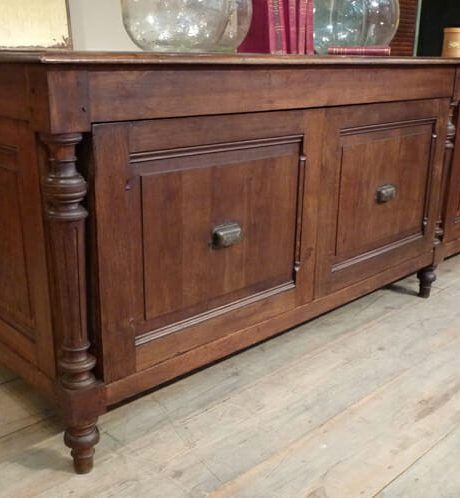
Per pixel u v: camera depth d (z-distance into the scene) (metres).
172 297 1.03
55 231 0.86
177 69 0.90
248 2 1.23
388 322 1.53
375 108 1.30
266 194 1.13
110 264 0.92
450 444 1.06
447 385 1.25
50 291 0.93
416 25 2.34
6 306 1.08
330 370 1.30
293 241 1.22
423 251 1.61
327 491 0.94
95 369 0.97
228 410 1.15
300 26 1.30
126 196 0.91
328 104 1.17
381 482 0.96
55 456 1.02
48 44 1.36
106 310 0.93
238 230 1.08
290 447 1.05
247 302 1.17
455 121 1.58
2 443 1.04
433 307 1.63
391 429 1.10
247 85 1.01
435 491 0.95
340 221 1.31
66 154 0.82
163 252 0.99
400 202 1.48
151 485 0.95
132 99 0.86
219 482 0.96
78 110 0.81
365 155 1.32
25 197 0.92
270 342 1.42
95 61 0.80
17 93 0.84
